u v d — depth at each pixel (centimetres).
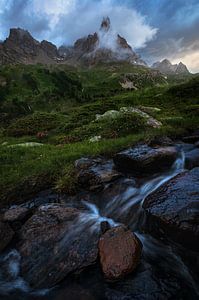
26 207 1252
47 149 2177
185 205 831
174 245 809
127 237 827
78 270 809
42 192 1391
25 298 793
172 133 1909
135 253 790
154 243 879
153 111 3319
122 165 1368
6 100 17738
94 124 2845
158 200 916
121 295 712
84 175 1330
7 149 2227
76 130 2875
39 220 1048
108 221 1045
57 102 16150
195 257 767
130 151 1409
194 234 747
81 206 1200
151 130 2080
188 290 722
